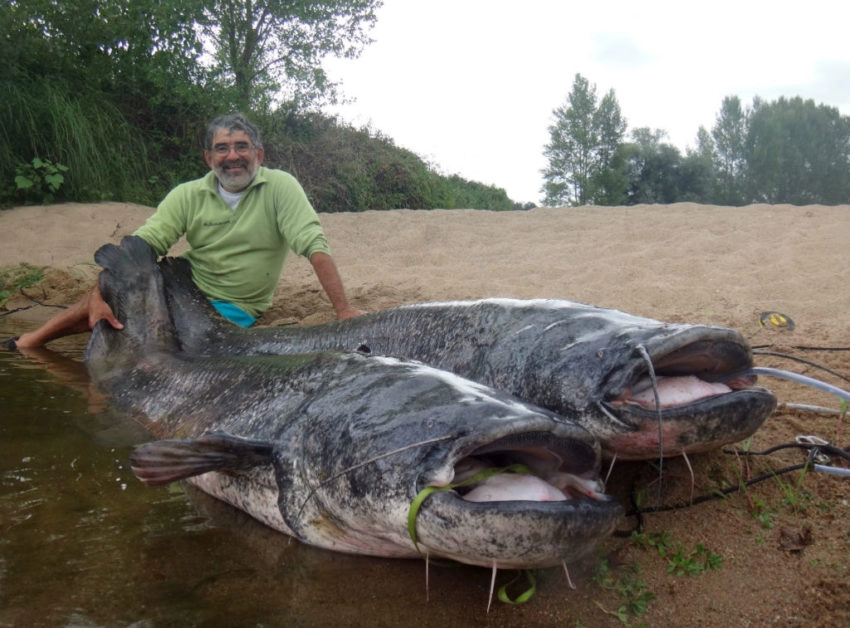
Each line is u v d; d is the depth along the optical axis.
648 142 37.00
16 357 5.50
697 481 2.84
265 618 2.10
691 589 2.26
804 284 6.07
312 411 2.68
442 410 2.26
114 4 13.75
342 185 17.66
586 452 2.22
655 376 2.74
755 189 47.59
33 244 9.24
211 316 5.04
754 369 3.03
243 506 2.86
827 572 2.30
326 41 16.84
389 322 3.97
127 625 2.04
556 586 2.28
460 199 23.39
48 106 11.80
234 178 5.33
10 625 2.03
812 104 49.34
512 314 3.37
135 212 11.04
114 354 4.91
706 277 6.58
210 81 15.07
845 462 2.98
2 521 2.68
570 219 10.36
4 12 11.92
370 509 2.29
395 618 2.11
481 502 2.03
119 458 3.37
